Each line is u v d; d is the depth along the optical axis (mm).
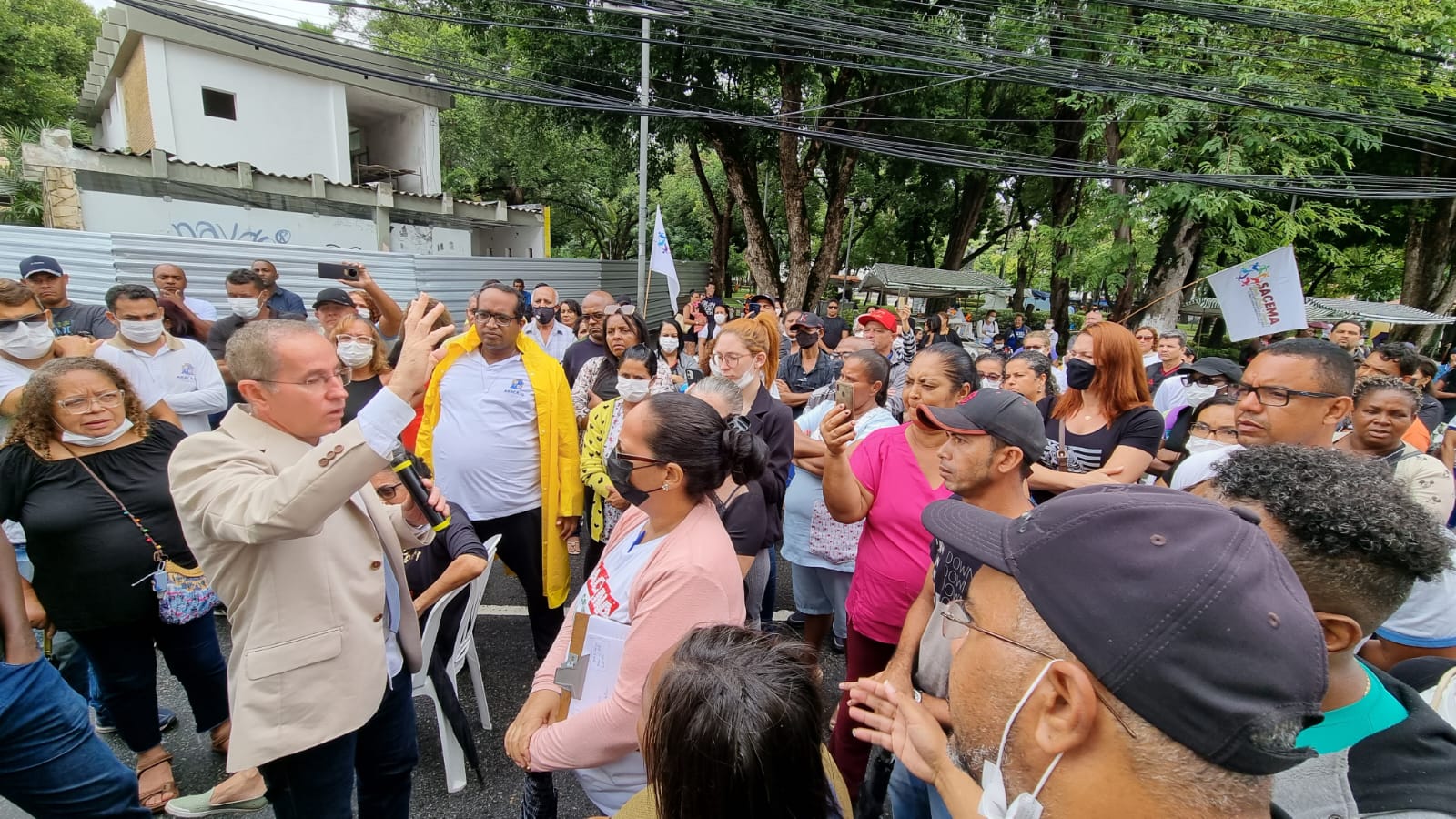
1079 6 9195
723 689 893
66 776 1701
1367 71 6957
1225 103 6125
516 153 18422
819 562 2955
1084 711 711
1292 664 657
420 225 13219
